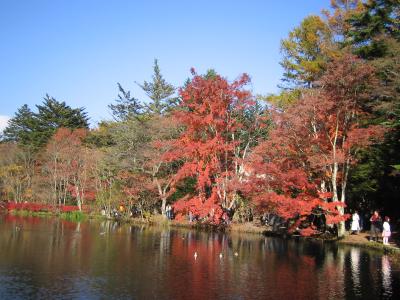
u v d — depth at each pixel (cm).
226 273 1952
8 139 9250
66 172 6222
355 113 3194
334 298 1537
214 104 4250
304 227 3694
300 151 3269
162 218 4812
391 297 1551
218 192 4172
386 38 3403
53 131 7869
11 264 2089
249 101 4319
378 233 2861
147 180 5094
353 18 3869
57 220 5116
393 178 3083
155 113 6825
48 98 8481
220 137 4322
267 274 1934
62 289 1625
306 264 2173
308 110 3034
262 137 4444
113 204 5684
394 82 2962
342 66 2905
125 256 2391
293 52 5003
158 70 7000
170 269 2036
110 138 6875
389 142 3073
